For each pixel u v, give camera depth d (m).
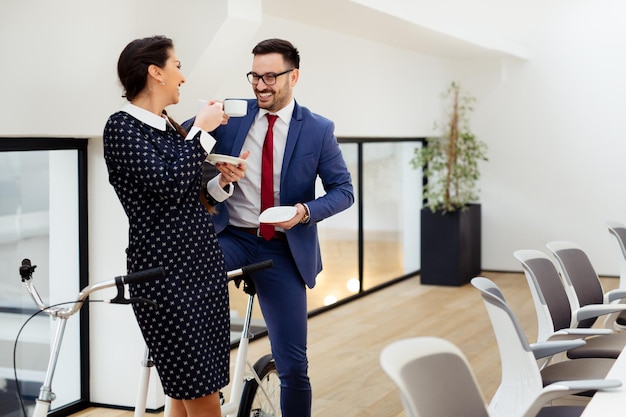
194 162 2.75
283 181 3.47
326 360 6.23
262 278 3.53
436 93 10.00
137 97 2.81
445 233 9.48
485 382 5.62
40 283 4.73
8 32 4.04
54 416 4.81
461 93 10.42
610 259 10.02
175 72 2.84
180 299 2.80
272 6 6.03
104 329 5.03
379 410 5.04
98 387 5.08
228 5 4.58
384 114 8.55
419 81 9.48
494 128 10.38
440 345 2.27
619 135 9.88
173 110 4.80
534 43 10.12
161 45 2.81
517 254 4.24
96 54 4.55
